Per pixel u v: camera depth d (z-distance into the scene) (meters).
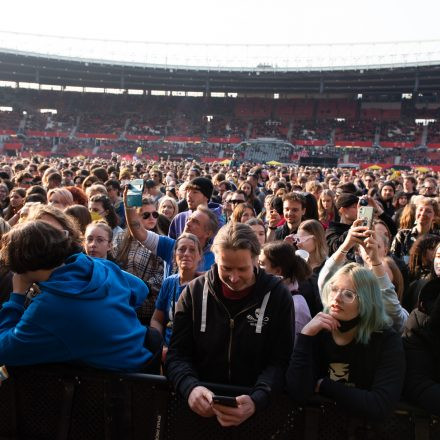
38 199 7.97
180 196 11.04
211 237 5.32
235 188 14.02
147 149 66.62
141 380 3.21
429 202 6.93
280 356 3.08
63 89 77.88
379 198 11.30
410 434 2.98
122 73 70.00
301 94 72.94
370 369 2.98
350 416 2.99
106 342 3.12
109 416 3.23
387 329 3.03
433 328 2.98
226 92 73.25
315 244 5.43
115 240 6.00
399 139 63.09
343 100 70.38
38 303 2.98
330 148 63.72
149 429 3.24
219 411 2.80
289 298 3.12
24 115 69.31
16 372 3.35
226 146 66.44
